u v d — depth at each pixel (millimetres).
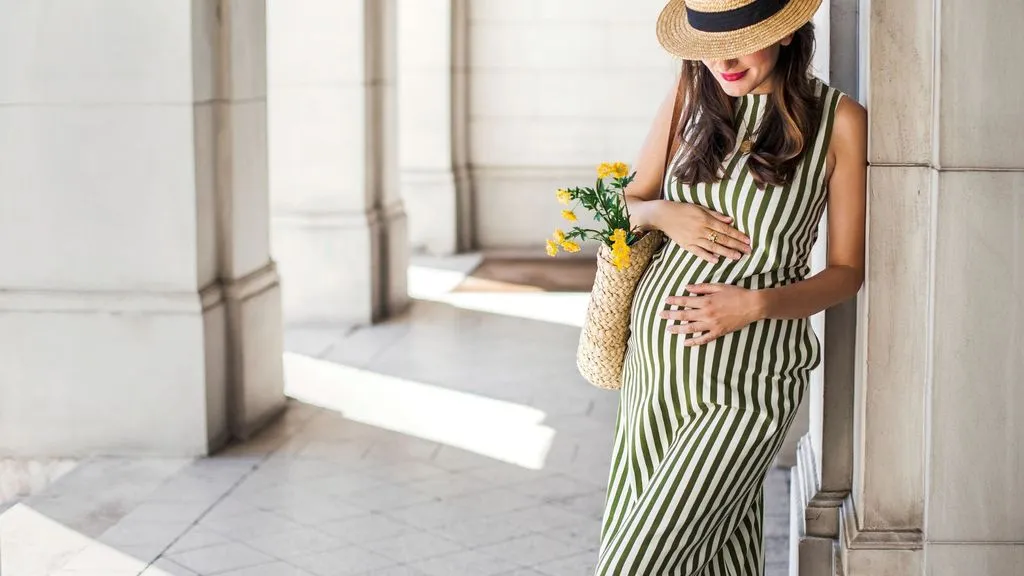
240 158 5867
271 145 8391
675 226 2805
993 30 2770
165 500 4996
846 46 3227
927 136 2871
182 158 5434
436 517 4816
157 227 5469
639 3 11734
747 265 2762
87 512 4863
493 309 9070
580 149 11938
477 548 4496
